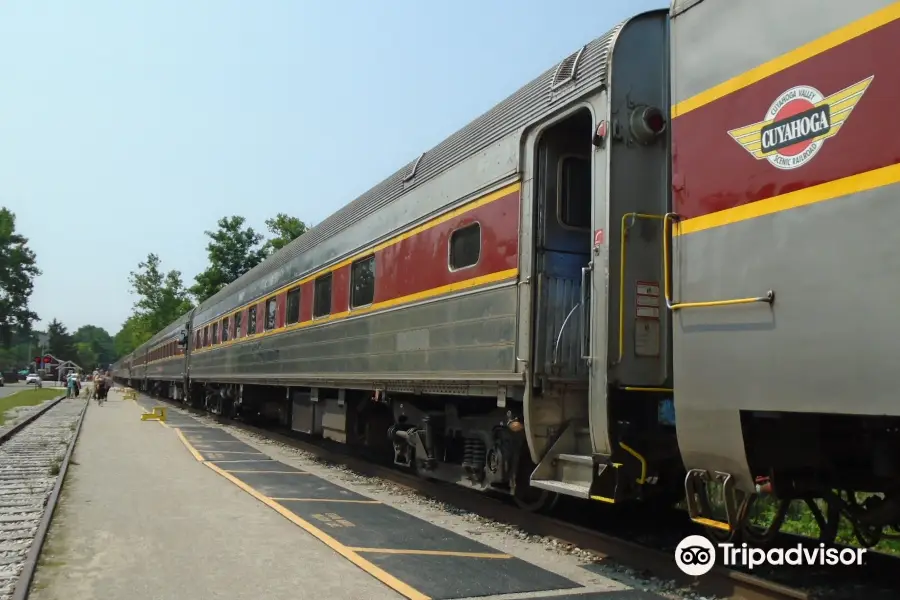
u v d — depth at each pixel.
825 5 3.59
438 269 7.53
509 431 6.65
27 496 8.02
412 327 8.00
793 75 3.73
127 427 17.53
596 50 5.59
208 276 40.31
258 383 14.93
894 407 3.12
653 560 5.09
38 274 88.31
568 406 5.93
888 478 4.24
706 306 4.16
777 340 3.70
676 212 4.46
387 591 4.58
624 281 5.14
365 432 10.55
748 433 3.99
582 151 6.33
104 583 4.72
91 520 6.62
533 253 5.99
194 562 5.22
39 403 29.19
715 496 4.77
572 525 6.00
